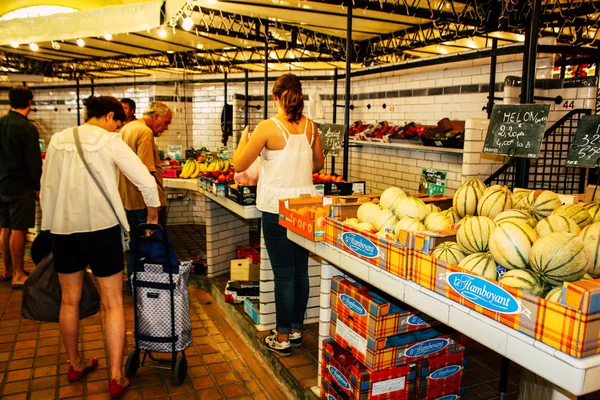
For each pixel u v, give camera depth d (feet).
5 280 16.80
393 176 21.13
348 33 12.53
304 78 23.44
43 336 12.65
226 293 14.17
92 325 13.41
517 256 5.12
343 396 8.14
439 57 15.62
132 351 10.85
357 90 23.81
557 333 4.14
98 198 9.10
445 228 6.97
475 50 14.37
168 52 22.56
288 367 10.37
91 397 9.84
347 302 8.20
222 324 13.80
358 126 22.06
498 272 5.42
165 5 11.93
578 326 3.95
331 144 15.08
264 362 11.44
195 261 17.24
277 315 10.87
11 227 15.76
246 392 10.28
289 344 11.00
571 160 7.51
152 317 10.15
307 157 10.32
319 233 8.18
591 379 3.98
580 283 4.12
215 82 27.35
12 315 13.94
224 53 22.33
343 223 7.61
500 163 12.84
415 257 5.96
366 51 19.92
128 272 15.16
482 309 4.94
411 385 8.00
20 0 22.95
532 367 4.36
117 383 9.76
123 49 21.66
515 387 9.84
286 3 13.60
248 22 16.74
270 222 10.25
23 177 15.51
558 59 18.45
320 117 16.90
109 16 12.88
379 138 19.67
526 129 8.13
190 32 16.97
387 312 7.46
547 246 4.82
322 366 8.91
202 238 22.61
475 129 12.48
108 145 9.16
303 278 10.98
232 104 27.02
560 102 14.11
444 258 5.78
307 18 15.64
